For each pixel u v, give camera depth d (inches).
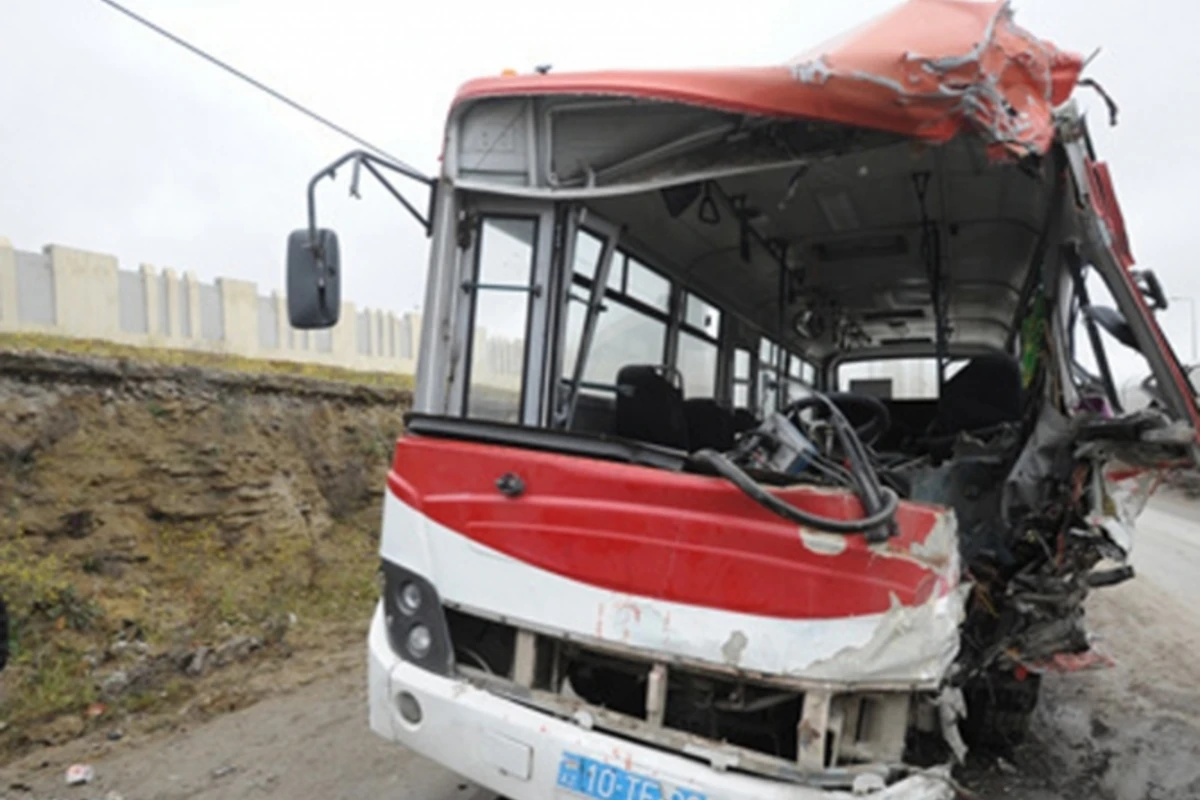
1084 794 167.9
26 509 249.9
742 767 97.9
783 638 96.5
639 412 151.9
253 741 190.5
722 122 116.3
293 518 332.8
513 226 135.6
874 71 97.6
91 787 166.9
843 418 110.4
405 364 802.8
